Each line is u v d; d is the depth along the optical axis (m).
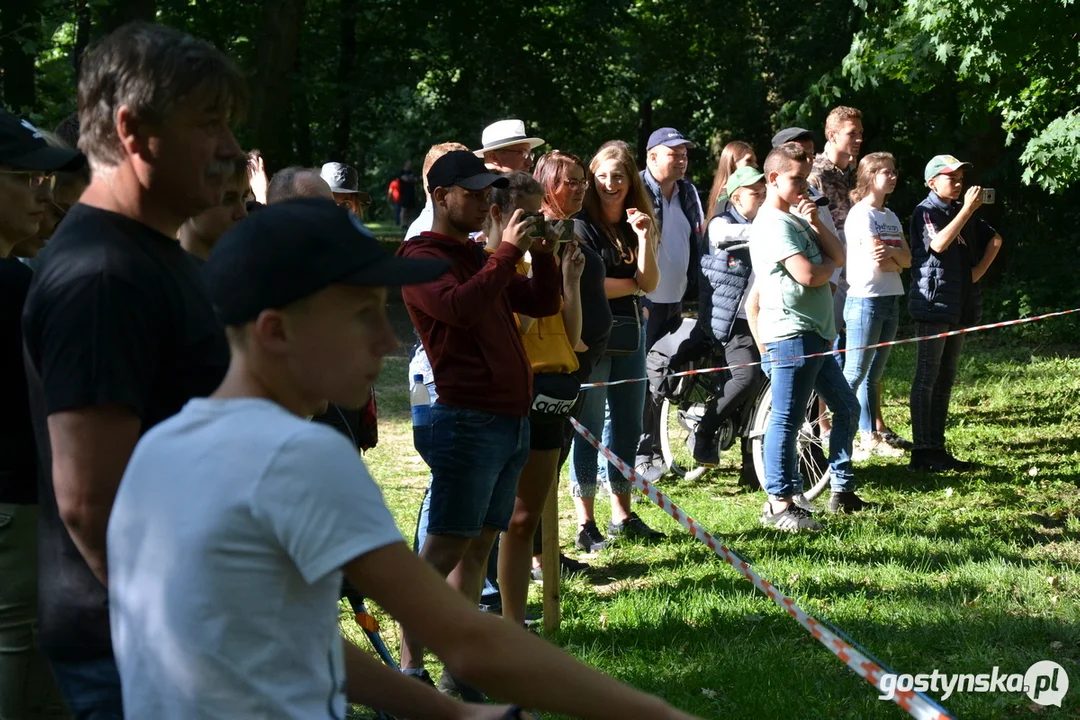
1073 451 8.09
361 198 6.71
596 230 5.81
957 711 4.00
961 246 7.64
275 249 1.56
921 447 7.74
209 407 1.59
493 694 1.56
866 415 8.30
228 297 1.58
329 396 1.61
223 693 1.51
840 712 3.98
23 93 14.47
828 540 6.08
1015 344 13.22
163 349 2.07
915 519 6.53
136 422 2.00
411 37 22.20
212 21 19.48
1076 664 4.32
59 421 1.97
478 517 3.95
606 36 22.73
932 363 7.60
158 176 2.11
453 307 3.71
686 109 22.81
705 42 22.39
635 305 6.04
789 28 20.39
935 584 5.30
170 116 2.07
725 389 7.18
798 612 2.18
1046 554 5.78
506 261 3.74
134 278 2.03
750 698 4.11
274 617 1.52
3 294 2.60
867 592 5.21
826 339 6.36
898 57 12.70
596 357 5.13
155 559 1.54
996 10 10.00
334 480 1.51
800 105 16.78
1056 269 14.85
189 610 1.51
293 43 18.47
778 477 6.39
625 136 27.31
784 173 6.14
